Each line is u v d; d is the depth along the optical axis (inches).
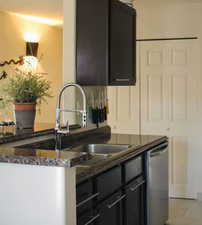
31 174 79.7
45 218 79.4
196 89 211.2
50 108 271.4
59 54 285.7
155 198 148.4
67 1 151.7
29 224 80.4
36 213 79.8
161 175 155.9
